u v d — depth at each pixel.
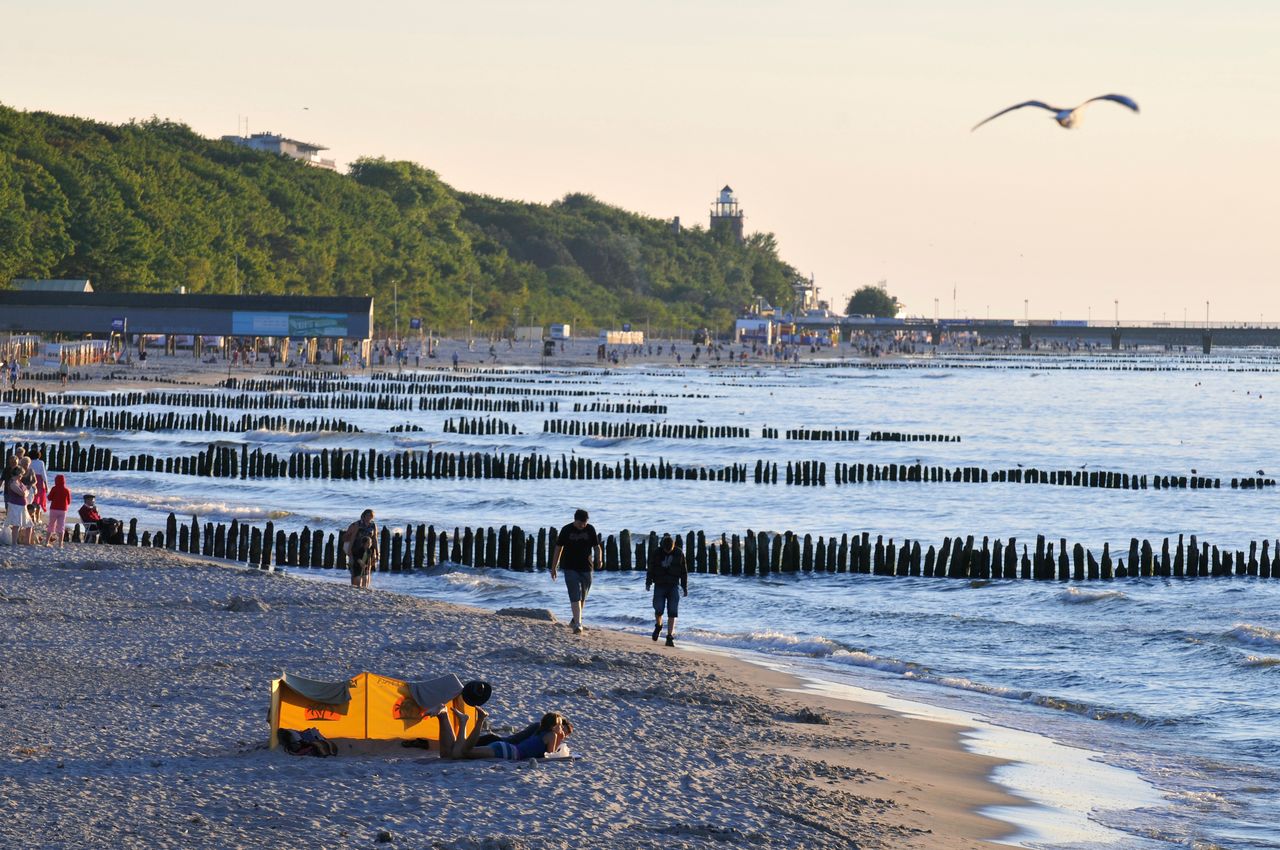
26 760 46.78
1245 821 53.34
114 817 40.44
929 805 51.50
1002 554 137.50
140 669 65.88
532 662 74.12
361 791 44.91
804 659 87.94
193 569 102.06
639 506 188.12
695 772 51.69
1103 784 58.28
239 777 45.81
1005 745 64.69
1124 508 197.50
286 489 193.50
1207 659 90.19
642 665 76.44
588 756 52.84
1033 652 93.38
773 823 45.19
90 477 194.62
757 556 131.88
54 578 95.06
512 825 42.38
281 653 72.56
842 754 59.28
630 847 40.97
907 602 117.06
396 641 77.62
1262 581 130.88
